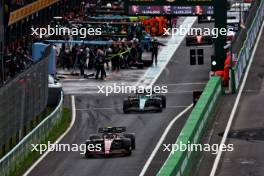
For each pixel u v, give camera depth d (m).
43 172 80.00
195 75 133.50
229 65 115.56
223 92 114.31
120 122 101.56
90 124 101.12
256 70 130.00
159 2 116.94
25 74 92.50
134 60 139.62
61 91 112.06
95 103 114.44
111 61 137.75
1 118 82.81
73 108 111.19
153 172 78.62
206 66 140.12
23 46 133.38
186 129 80.81
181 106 110.56
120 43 138.88
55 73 129.62
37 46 128.38
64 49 136.38
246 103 108.31
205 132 93.12
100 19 152.38
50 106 111.81
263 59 138.12
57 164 82.50
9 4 122.88
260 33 161.50
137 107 106.75
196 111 90.00
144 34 148.38
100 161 82.94
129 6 117.44
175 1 116.94
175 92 121.12
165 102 109.31
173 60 146.38
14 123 87.75
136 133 95.19
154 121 101.56
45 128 93.75
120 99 116.94
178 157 70.94
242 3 167.12
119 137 85.31
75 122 102.44
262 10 174.50
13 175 79.25
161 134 94.44
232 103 108.62
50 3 152.12
